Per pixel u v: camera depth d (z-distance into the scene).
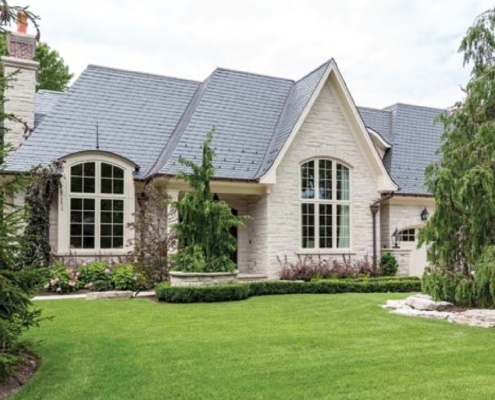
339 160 18.56
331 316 9.74
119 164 15.81
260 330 8.23
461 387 5.05
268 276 17.02
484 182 9.13
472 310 9.06
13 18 5.83
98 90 18.33
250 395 4.88
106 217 15.62
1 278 5.29
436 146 22.28
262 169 17.41
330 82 18.48
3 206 5.82
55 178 14.73
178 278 12.75
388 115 22.88
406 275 19.00
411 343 7.18
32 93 16.94
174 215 15.16
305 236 17.83
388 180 18.97
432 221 10.25
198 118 18.00
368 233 18.80
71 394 4.95
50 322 8.91
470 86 10.20
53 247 15.12
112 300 12.27
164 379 5.42
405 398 4.73
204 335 7.80
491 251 9.03
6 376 5.36
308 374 5.58
